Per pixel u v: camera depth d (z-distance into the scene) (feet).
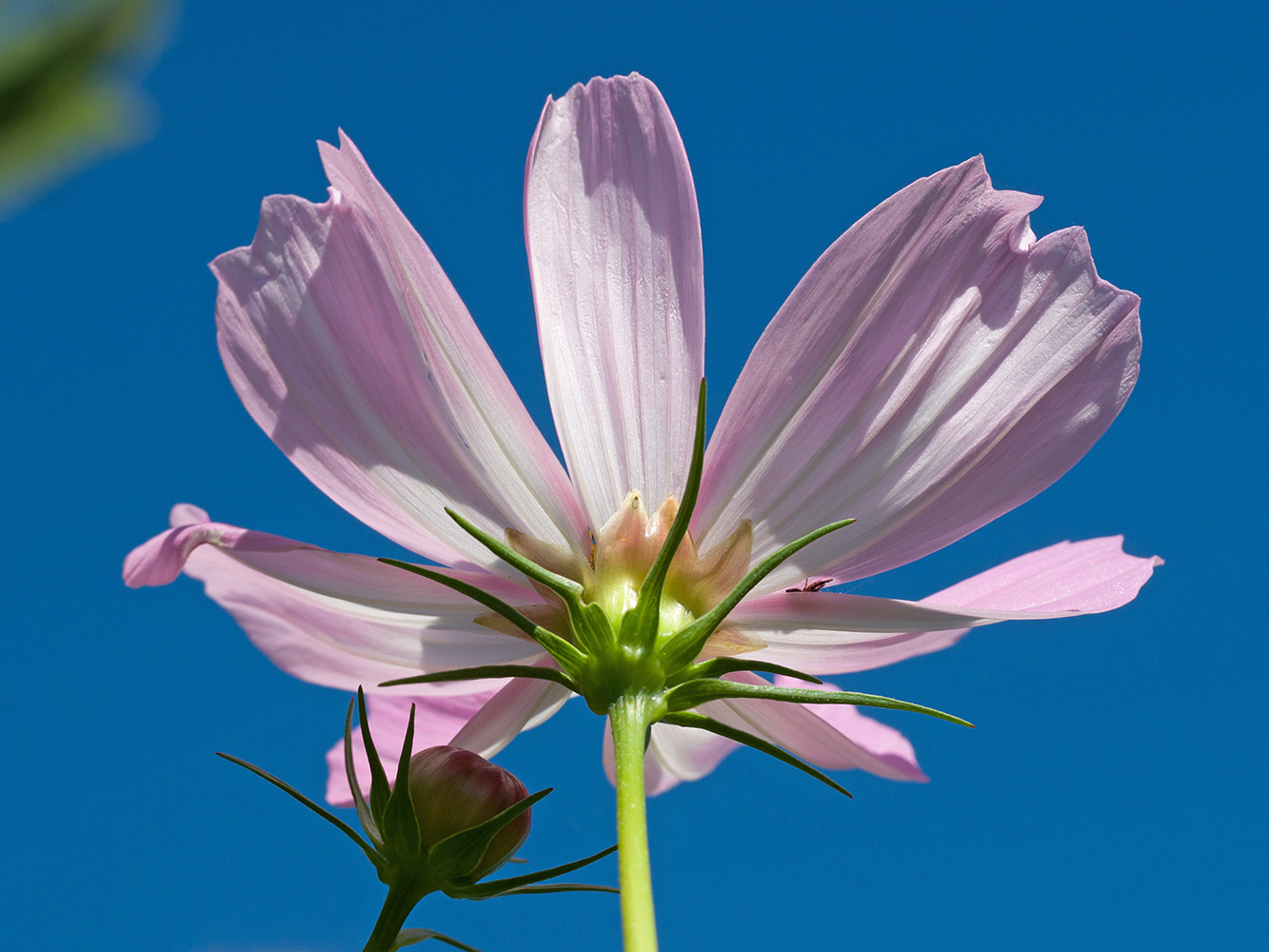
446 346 1.12
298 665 1.14
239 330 1.11
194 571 1.14
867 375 1.12
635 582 1.12
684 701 1.10
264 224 1.11
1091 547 1.15
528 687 1.16
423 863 1.12
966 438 1.12
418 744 1.19
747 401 1.13
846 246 1.12
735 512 1.12
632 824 1.07
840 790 1.10
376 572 1.13
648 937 1.05
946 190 1.12
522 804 1.12
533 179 1.13
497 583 1.13
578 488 1.12
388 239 1.11
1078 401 1.12
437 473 1.12
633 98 1.13
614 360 1.13
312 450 1.11
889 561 1.13
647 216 1.13
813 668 1.14
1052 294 1.12
